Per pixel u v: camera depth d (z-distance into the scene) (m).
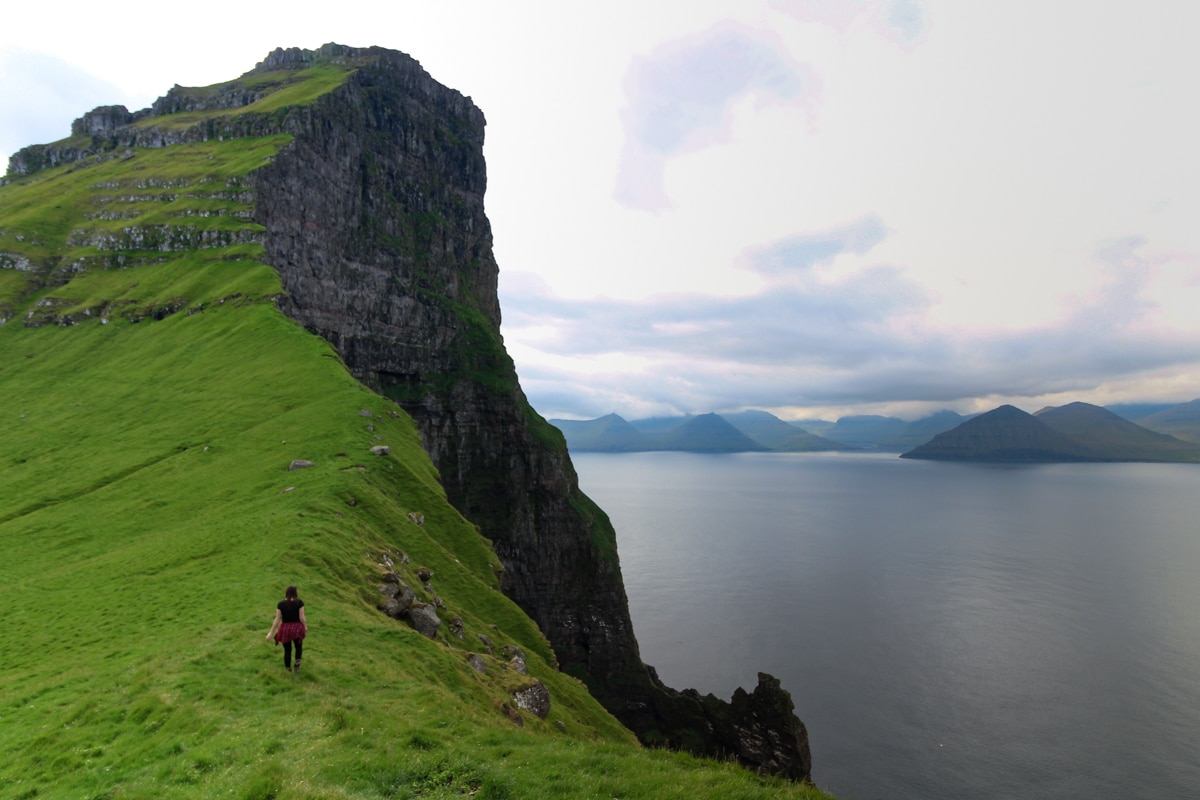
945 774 112.62
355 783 19.52
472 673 39.81
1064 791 106.81
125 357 125.38
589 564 180.62
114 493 74.94
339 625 36.47
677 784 21.62
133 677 29.03
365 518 63.12
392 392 182.88
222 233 154.25
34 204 187.25
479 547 78.94
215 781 19.44
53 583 50.44
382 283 190.75
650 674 158.50
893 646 170.75
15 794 20.92
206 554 50.97
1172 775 110.38
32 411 107.38
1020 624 187.50
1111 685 145.00
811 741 124.75
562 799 20.00
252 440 83.88
